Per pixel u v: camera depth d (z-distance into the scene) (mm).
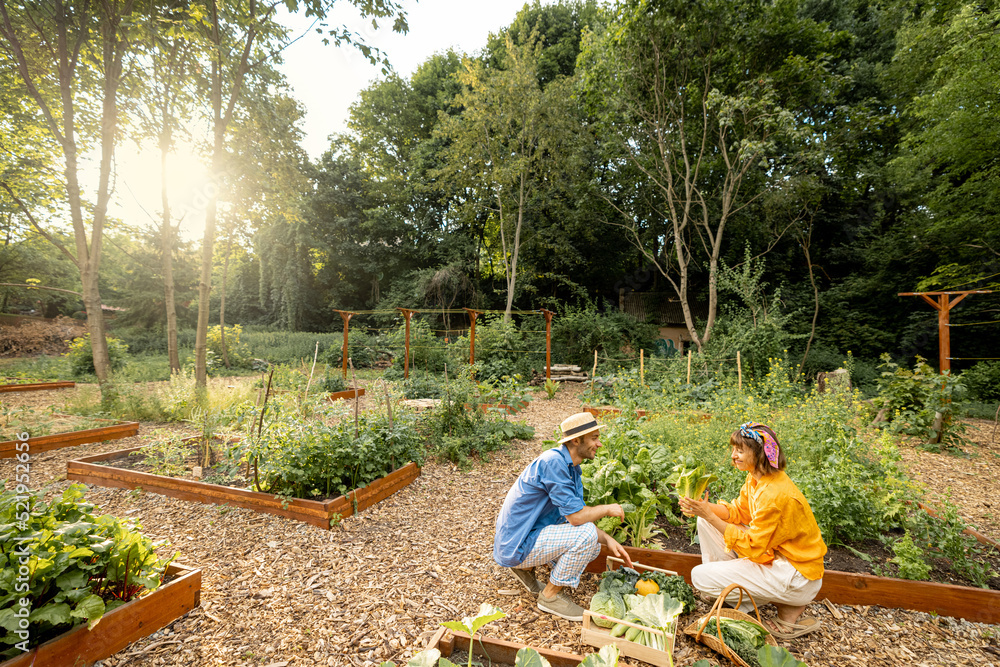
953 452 6707
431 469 5562
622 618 2451
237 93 10500
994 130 10406
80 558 2250
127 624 2377
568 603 2766
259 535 3732
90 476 4898
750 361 13297
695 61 14945
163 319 22672
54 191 11414
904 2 15742
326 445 4293
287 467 4008
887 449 3908
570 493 2764
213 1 9617
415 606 2859
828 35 14938
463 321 23766
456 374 12875
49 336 19719
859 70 17703
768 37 14578
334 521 3881
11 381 11367
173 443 5254
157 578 2518
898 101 15500
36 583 2115
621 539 3373
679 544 3432
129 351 19547
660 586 2744
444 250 24984
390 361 17859
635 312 23625
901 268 17250
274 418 4820
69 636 2121
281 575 3184
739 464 2725
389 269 26578
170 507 4262
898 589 2799
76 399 8680
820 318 18703
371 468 4488
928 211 15375
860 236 18625
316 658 2387
